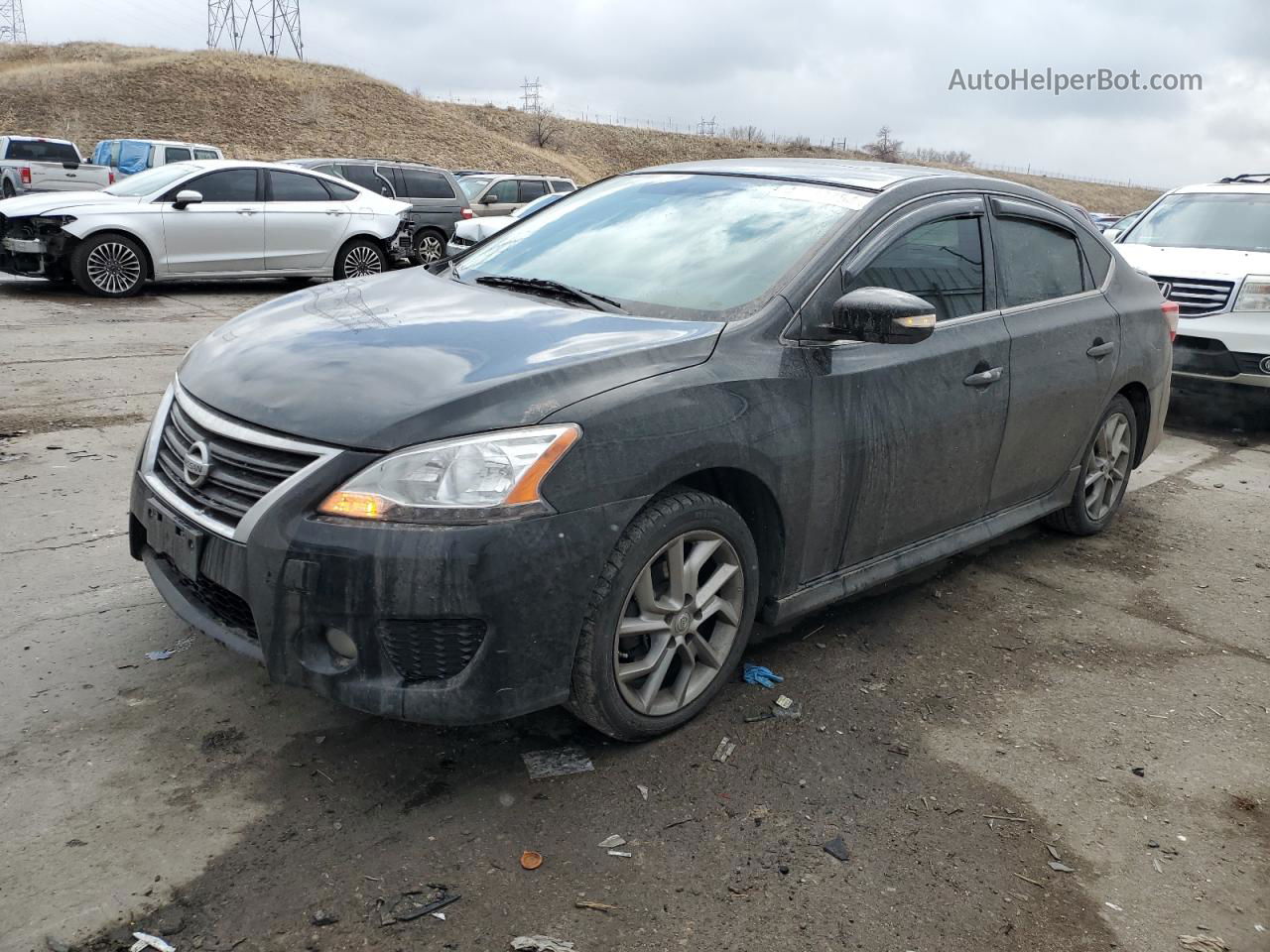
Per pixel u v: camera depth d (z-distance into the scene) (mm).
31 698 2959
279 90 51938
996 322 3859
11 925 2117
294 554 2391
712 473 2934
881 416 3307
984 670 3574
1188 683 3600
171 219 11492
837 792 2777
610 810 2619
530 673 2518
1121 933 2342
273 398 2602
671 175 4066
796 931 2254
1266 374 7504
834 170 3844
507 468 2426
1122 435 4918
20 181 20141
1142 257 8328
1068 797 2850
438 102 69750
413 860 2393
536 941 2164
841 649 3652
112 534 4262
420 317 3084
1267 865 2625
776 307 3098
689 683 2998
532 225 4098
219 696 3031
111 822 2457
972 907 2379
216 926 2158
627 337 2889
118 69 50406
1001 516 4223
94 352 8039
